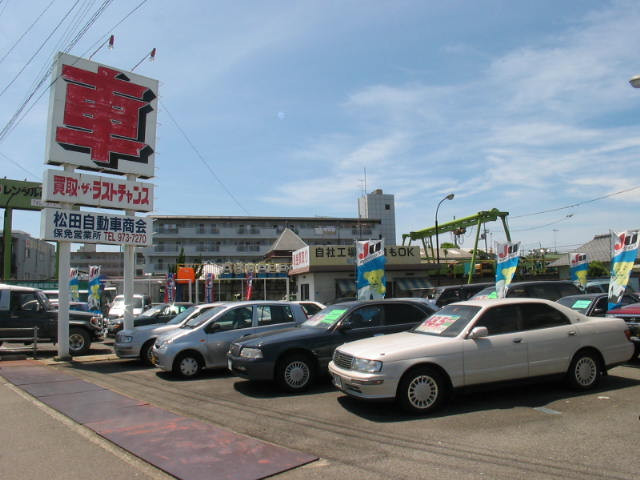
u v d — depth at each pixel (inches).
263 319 430.0
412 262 1280.8
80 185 534.6
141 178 601.6
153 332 493.7
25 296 585.6
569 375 292.7
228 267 1309.1
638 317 380.2
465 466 182.4
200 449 206.4
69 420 262.4
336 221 2856.8
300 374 331.0
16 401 316.2
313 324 368.8
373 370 255.9
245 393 335.6
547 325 293.7
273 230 2751.0
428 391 260.2
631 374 349.1
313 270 1181.7
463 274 1638.8
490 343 273.4
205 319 427.8
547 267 1843.0
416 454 197.6
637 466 177.0
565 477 169.0
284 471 181.5
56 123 523.5
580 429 222.8
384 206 3228.3
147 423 250.1
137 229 568.7
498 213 1438.2
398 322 358.3
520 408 264.5
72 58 537.6
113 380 406.9
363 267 571.8
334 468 184.5
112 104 564.1
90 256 3398.1
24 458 201.9
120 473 183.2
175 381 393.7
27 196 1646.2
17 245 2240.4
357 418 257.4
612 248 500.7
